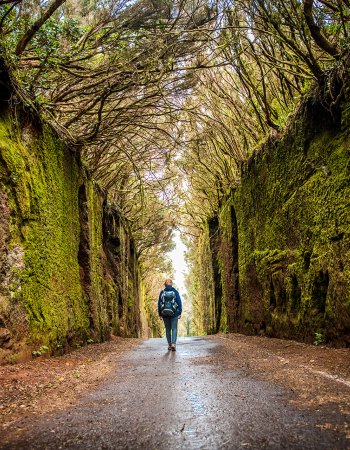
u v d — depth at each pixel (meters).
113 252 20.78
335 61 8.15
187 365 7.52
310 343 9.12
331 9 7.93
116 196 21.22
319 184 8.83
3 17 6.98
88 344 12.53
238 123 14.26
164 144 16.25
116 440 3.36
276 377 5.66
